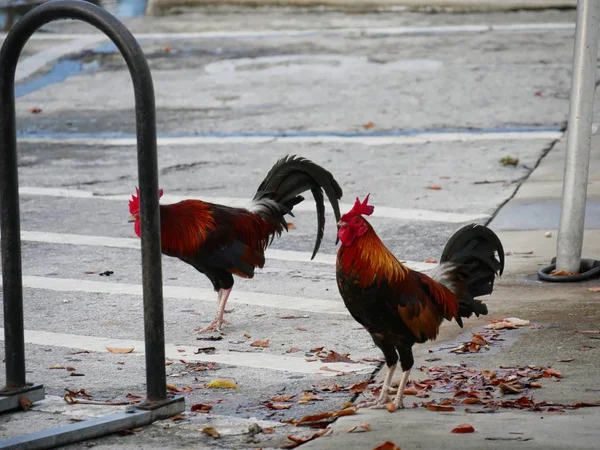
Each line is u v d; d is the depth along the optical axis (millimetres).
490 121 31484
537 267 18609
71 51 43969
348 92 35750
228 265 15844
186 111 34188
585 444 10227
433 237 20828
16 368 12383
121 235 22000
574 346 14211
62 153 29969
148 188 11312
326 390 12961
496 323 15320
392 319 11750
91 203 24703
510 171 26078
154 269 11586
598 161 26156
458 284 12602
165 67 40562
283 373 13719
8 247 12133
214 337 15430
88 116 34562
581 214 17812
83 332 15828
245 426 11617
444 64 39031
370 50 41906
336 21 48094
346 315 16406
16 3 53094
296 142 30000
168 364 14211
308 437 11094
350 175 26266
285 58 41188
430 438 10664
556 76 36656
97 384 13430
